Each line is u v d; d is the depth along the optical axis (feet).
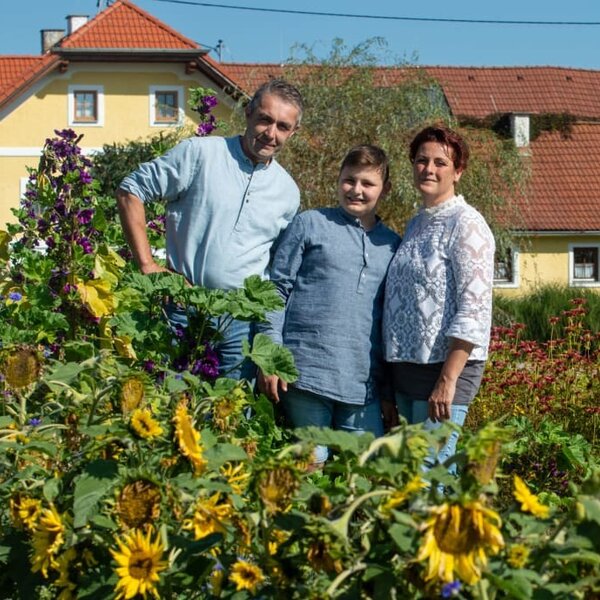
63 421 11.00
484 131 70.90
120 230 22.74
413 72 68.03
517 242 75.36
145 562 8.51
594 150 112.06
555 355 33.42
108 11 109.09
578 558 7.85
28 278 19.45
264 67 112.68
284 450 8.48
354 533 8.42
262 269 16.66
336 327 16.05
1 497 10.25
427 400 15.58
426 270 15.42
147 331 15.05
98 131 107.55
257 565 8.75
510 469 19.20
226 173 16.37
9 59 116.57
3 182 106.73
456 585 7.25
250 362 16.22
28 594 9.71
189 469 9.27
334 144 63.57
